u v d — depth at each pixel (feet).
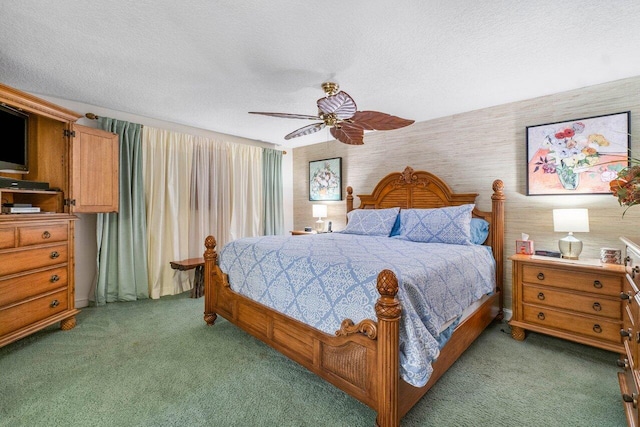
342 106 6.37
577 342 7.53
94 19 5.57
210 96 9.49
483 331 8.73
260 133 14.33
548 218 9.16
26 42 6.38
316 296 5.94
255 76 7.98
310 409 5.32
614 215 8.14
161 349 7.46
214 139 13.96
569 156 8.73
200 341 7.92
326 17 5.46
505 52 6.68
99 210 9.65
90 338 8.04
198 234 13.25
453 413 5.24
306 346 6.01
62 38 6.23
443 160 11.41
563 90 8.81
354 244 8.62
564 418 5.12
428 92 8.98
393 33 5.96
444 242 9.32
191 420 5.03
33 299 7.52
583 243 8.59
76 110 10.18
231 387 5.95
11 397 5.56
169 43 6.40
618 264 7.26
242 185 14.90
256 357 7.11
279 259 7.04
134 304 10.87
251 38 6.17
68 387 5.88
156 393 5.72
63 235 8.41
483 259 8.51
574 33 5.92
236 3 5.08
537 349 7.61
